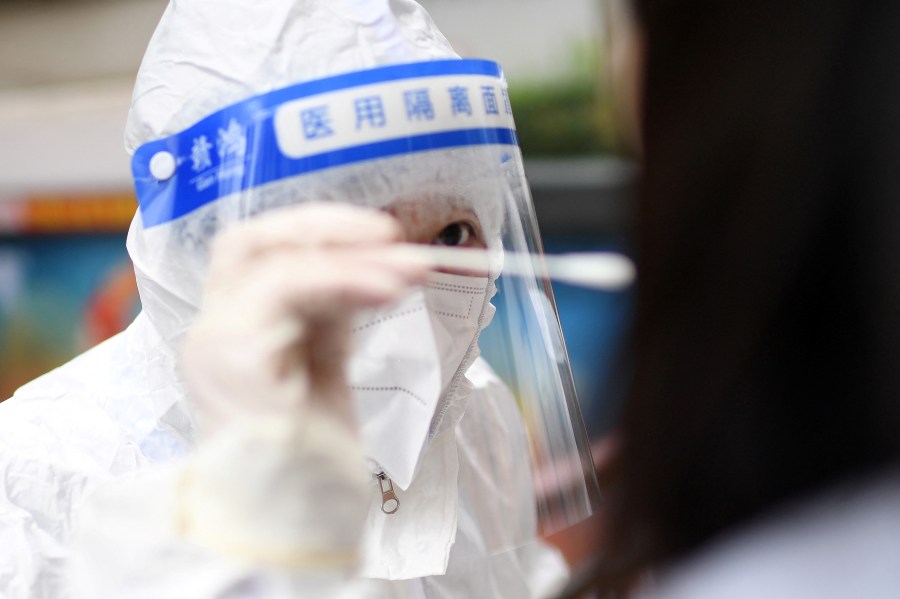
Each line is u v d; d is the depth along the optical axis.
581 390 1.15
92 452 0.97
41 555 0.91
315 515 0.62
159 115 0.95
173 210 0.92
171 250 0.93
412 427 0.95
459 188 0.93
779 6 0.42
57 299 2.73
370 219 0.68
